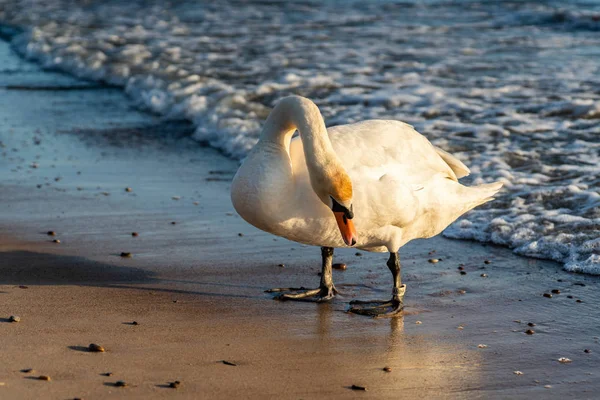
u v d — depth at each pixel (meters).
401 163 10.30
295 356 8.87
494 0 45.88
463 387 8.21
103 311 10.05
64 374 8.06
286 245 13.09
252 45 33.81
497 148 18.12
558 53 29.92
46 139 20.97
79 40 36.94
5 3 52.38
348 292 11.17
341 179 9.48
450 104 22.14
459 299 10.88
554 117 20.56
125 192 16.16
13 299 10.38
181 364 8.48
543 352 9.12
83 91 28.25
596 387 8.23
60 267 11.78
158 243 13.06
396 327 9.88
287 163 9.94
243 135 20.22
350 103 22.81
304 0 49.91
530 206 14.55
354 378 8.34
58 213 14.60
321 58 30.08
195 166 18.50
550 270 11.99
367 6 46.28
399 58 29.62
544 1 44.16
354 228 9.50
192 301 10.59
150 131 22.19
